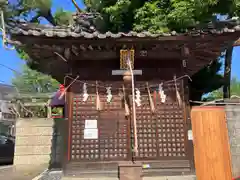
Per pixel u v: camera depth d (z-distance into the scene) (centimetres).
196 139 772
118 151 713
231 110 844
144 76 757
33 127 1368
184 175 705
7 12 855
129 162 689
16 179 879
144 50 730
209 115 790
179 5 798
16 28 609
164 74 762
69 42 656
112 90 748
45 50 700
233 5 838
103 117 732
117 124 728
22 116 1535
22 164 1321
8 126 2955
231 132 823
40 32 614
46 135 1362
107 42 663
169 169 706
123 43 673
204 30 638
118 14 875
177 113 741
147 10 874
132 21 931
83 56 746
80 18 904
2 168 1181
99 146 715
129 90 742
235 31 635
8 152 1791
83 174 695
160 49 727
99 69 757
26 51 708
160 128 730
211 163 760
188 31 648
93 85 748
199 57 797
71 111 734
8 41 621
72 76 750
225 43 693
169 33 647
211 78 1299
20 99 1547
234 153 806
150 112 738
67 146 713
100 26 945
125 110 726
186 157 717
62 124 1324
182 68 768
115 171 698
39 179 839
